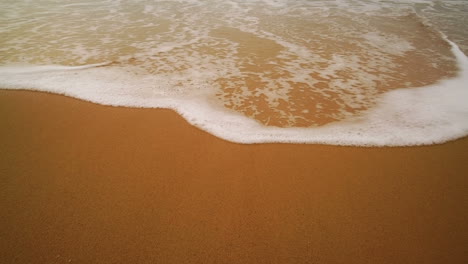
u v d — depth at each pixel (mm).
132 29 6277
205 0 8703
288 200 2396
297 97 3895
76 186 2488
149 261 1931
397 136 3152
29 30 6031
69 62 4719
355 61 4953
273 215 2268
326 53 5270
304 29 6477
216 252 1997
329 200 2398
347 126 3340
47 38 5664
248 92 3996
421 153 2918
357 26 6707
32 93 3842
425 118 3436
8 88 3924
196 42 5645
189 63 4781
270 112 3590
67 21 6660
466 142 3041
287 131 3260
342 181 2584
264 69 4629
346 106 3709
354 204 2359
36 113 3455
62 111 3510
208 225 2180
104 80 4211
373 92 4016
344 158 2859
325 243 2066
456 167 2732
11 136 3070
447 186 2533
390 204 2361
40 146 2941
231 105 3715
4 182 2504
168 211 2283
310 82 4266
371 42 5781
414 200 2402
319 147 3012
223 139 3115
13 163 2715
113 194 2422
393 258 1972
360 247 2039
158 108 3615
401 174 2662
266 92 3998
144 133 3178
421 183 2566
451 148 2973
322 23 6895
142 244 2033
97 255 1955
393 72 4570
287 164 2781
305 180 2596
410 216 2262
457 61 4910
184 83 4188
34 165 2699
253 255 1983
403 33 6285
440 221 2225
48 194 2404
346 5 8492
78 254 1957
